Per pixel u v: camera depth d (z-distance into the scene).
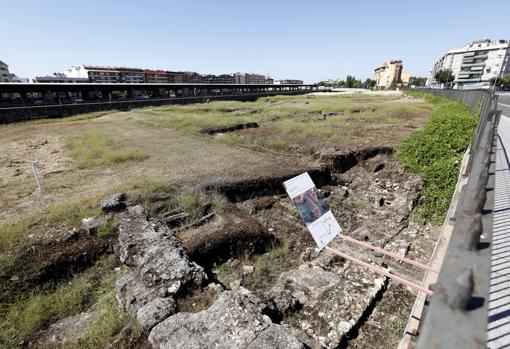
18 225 5.03
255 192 7.30
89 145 11.66
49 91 25.58
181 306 3.38
